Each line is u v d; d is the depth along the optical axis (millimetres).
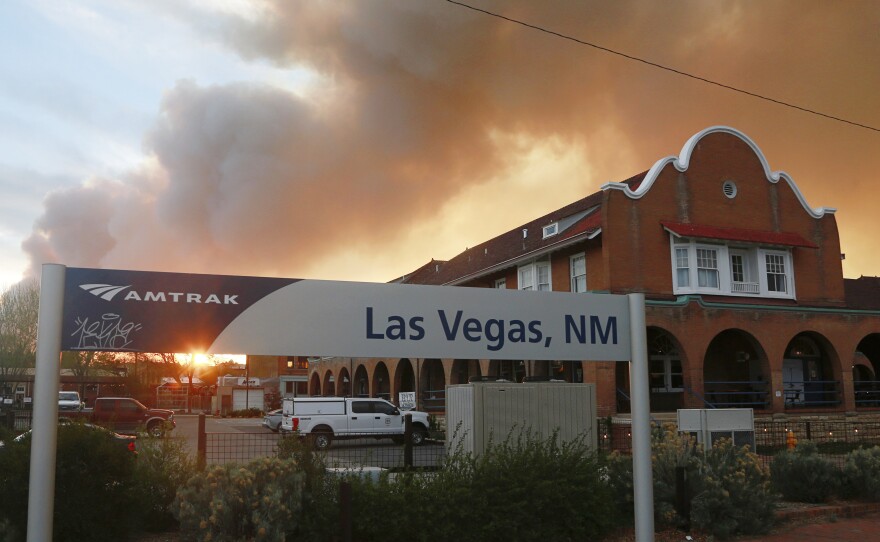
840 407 28891
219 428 39406
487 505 8984
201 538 8398
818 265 31406
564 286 30406
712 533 10492
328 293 7098
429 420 31750
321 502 8883
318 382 60031
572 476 9680
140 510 9375
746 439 18375
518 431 13000
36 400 5867
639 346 8172
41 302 6023
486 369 34688
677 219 28797
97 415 33438
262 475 8844
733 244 29391
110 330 6328
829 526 11414
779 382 27609
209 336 6656
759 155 30797
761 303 29469
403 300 7367
